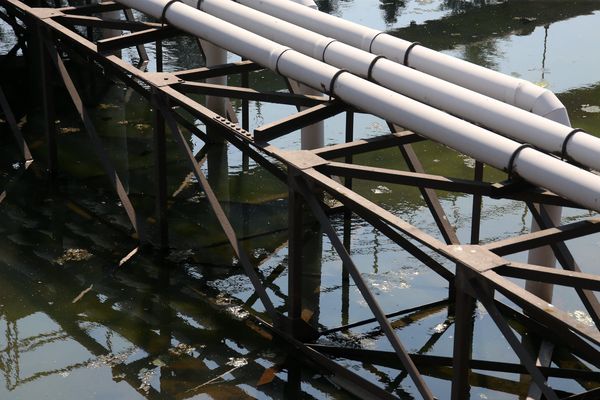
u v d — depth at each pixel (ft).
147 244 49.65
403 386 38.24
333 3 90.68
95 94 69.41
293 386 38.50
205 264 48.29
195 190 56.24
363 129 63.93
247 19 47.29
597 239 49.90
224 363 40.14
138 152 60.54
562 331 28.43
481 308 43.62
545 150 35.83
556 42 79.36
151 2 49.16
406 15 87.10
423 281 46.37
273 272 47.47
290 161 37.68
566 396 37.11
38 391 38.63
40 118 65.26
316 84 41.75
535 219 38.17
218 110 63.05
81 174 57.72
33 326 43.37
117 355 41.01
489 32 81.97
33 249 49.75
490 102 37.65
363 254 49.16
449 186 36.19
